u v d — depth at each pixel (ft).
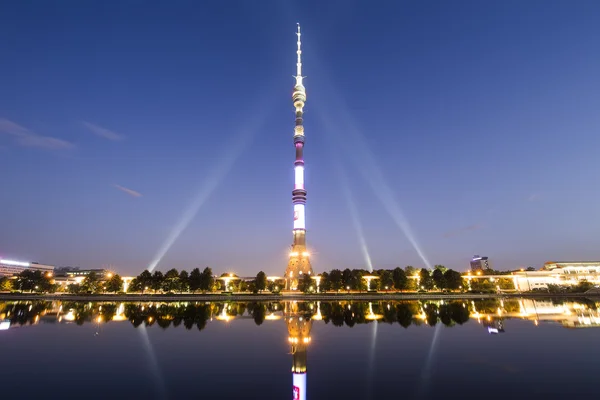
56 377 107.76
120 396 91.56
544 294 609.42
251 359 131.13
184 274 636.48
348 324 226.79
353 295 611.06
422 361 125.49
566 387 95.25
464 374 108.58
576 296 581.12
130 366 120.67
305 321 245.04
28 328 207.10
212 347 152.56
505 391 92.99
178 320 251.80
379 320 246.88
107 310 338.95
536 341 156.76
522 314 274.98
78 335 182.09
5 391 94.73
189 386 99.71
